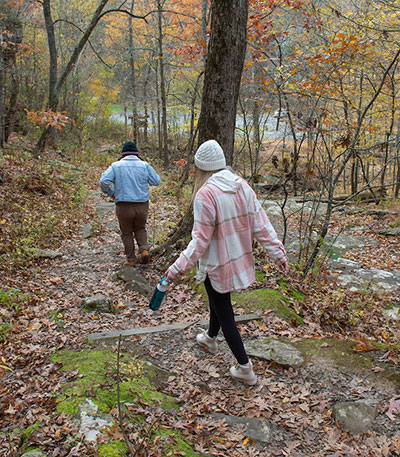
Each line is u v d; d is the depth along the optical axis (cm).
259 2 773
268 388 309
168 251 607
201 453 243
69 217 887
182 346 369
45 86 2039
